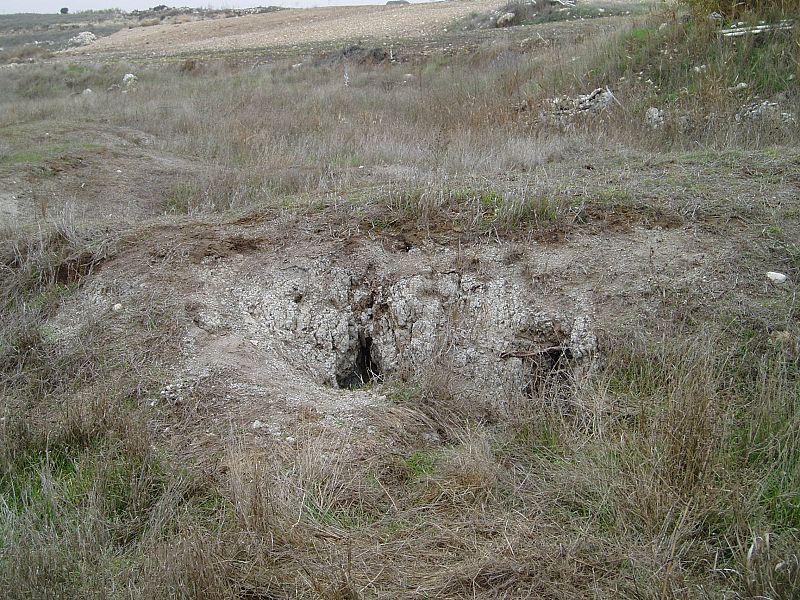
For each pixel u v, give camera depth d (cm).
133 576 301
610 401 391
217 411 411
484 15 2572
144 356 456
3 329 495
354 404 413
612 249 489
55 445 391
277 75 1802
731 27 980
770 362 388
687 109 843
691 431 333
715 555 292
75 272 543
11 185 802
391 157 858
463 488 345
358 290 512
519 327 463
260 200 717
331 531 321
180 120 1176
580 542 303
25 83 1956
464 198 557
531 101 1023
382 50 1934
